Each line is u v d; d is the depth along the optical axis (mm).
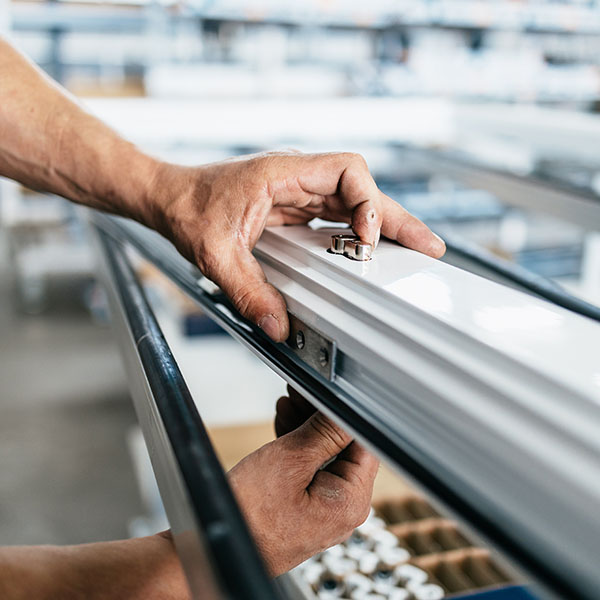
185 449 381
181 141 2115
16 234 4465
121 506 2828
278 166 667
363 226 606
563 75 2582
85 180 796
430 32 2625
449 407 379
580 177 2262
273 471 535
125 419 3436
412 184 3139
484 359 380
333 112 2193
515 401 349
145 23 2742
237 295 626
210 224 673
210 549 289
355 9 2504
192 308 2400
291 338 573
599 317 641
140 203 751
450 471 379
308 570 908
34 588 511
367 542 969
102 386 3740
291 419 667
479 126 2225
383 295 472
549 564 325
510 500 344
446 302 446
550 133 1945
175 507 362
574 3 2471
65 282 5156
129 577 526
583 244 2996
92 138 795
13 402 3572
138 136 2006
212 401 1955
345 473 557
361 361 460
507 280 752
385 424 436
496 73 2617
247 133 2105
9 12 2760
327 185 666
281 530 531
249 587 267
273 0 2432
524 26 2523
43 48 2834
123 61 2793
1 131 809
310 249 594
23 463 3088
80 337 4336
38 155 809
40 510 2803
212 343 2395
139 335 629
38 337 4332
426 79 2621
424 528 1002
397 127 2287
